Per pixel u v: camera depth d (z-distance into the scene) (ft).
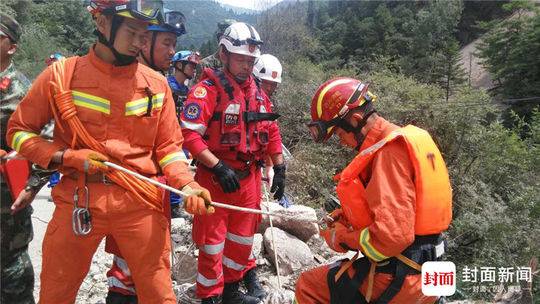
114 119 7.63
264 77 14.98
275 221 16.46
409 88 32.24
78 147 7.64
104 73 7.57
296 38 133.08
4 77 8.92
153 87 7.98
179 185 7.95
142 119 7.76
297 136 30.30
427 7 144.15
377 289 7.80
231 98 10.95
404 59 116.06
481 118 29.17
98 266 13.87
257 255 14.83
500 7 143.95
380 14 151.12
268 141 11.79
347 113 7.91
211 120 10.96
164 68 11.72
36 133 7.77
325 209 22.66
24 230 9.39
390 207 7.04
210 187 11.02
